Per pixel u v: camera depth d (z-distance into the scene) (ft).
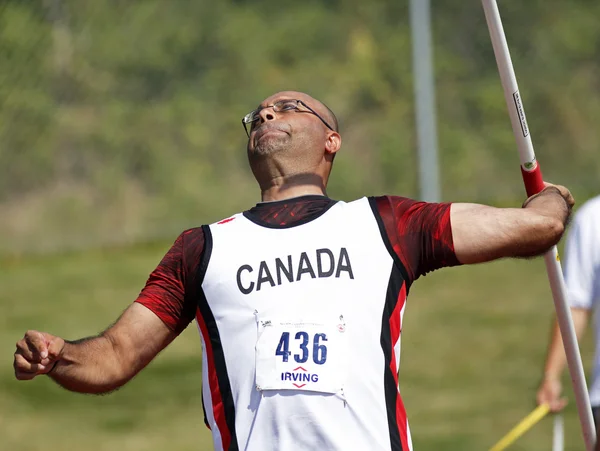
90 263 125.59
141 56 156.46
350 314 26.81
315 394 26.27
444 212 27.86
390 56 167.63
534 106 163.73
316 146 30.58
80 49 154.30
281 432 26.30
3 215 142.92
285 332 26.66
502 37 28.66
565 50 168.04
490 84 164.14
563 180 155.02
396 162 156.15
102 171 149.89
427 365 79.00
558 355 41.75
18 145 148.25
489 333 87.10
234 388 27.04
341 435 26.12
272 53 165.17
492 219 27.55
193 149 154.30
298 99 31.30
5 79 150.30
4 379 80.18
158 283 28.55
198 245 28.35
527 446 59.67
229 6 165.48
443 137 157.48
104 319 97.96
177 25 160.15
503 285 104.22
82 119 151.84
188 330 93.81
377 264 27.40
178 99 156.46
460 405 68.54
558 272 29.84
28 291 110.63
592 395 39.50
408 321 92.48
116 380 27.91
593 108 163.94
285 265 27.40
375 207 28.30
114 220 144.77
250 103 158.30
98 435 66.44
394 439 26.37
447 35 167.73
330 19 170.19
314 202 28.86
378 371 26.63
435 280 107.76
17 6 153.69
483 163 156.15
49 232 140.87
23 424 69.41
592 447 31.91
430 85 136.05
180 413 70.64
